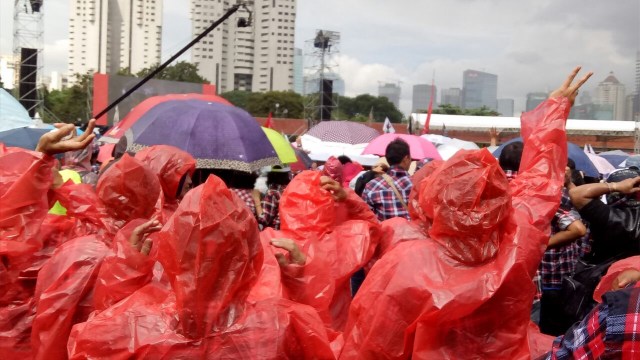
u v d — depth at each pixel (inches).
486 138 1375.5
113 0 4092.0
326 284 124.9
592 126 1362.0
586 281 159.3
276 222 242.5
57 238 159.8
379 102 4116.6
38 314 128.1
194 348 99.6
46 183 141.9
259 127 238.2
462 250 112.4
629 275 109.3
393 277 114.7
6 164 141.2
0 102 348.5
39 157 141.0
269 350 102.8
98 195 140.7
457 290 108.8
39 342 128.0
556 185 131.1
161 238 100.1
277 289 125.8
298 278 122.5
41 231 148.9
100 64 4074.8
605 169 417.4
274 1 3693.4
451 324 111.6
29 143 294.2
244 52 3737.7
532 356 122.6
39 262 149.9
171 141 219.9
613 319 76.1
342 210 184.1
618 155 511.5
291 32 3742.6
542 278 173.8
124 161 140.3
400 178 230.1
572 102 140.1
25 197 139.2
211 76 3750.0
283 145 336.8
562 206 174.4
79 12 4020.7
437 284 111.0
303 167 416.5
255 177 246.7
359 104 4109.3
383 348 114.3
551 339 126.3
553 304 173.6
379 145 405.4
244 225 100.5
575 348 80.8
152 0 4136.3
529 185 131.6
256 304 107.3
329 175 199.6
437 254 114.1
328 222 175.3
